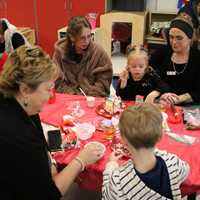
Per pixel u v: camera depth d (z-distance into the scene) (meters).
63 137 1.35
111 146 1.31
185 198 1.77
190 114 1.63
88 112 1.71
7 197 0.96
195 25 3.06
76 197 1.82
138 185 0.91
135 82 1.99
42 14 4.52
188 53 2.01
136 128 0.92
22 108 1.01
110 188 0.96
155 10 4.33
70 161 1.22
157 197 0.93
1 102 0.97
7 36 2.65
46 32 4.68
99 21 4.24
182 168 1.00
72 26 2.10
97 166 1.18
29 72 0.92
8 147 0.88
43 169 0.96
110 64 2.41
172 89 2.12
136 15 3.72
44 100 1.02
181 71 2.04
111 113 1.65
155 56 2.17
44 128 1.47
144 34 4.09
